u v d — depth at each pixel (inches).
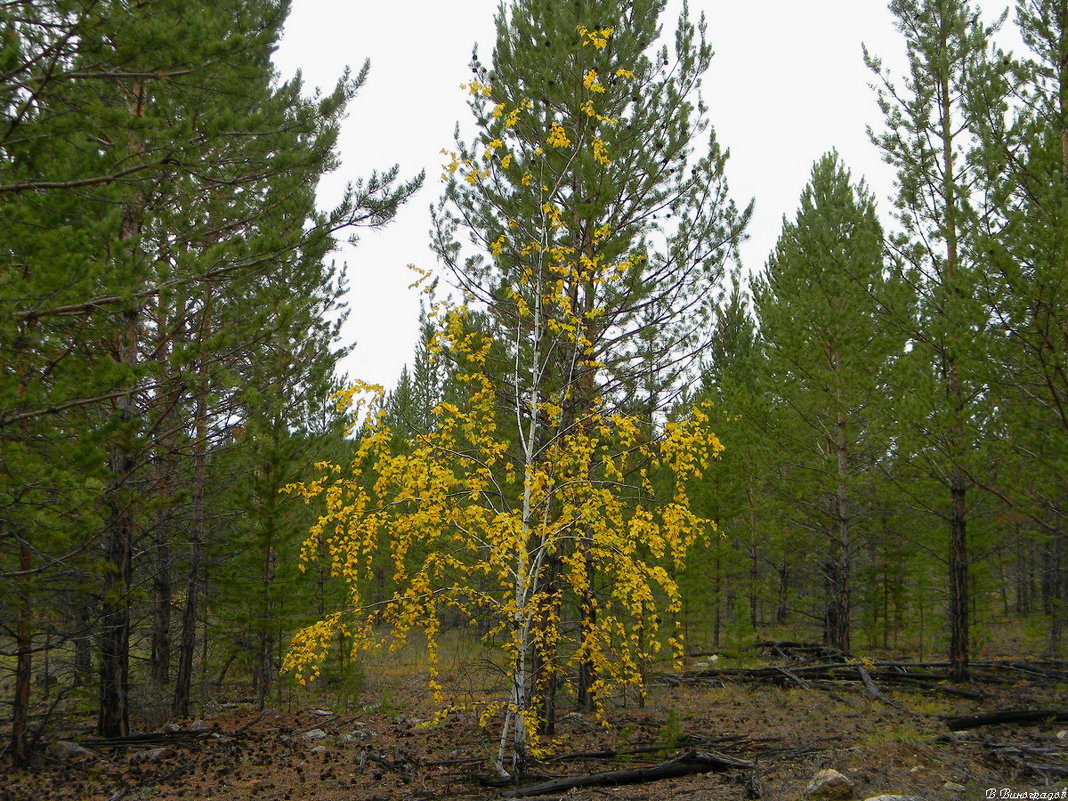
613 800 257.3
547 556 352.8
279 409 419.5
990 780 243.8
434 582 335.3
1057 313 311.1
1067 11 400.5
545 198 388.8
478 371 370.3
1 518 230.2
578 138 391.9
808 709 437.7
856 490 628.1
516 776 289.6
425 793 285.3
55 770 328.2
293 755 356.8
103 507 279.7
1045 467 360.8
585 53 393.4
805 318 615.2
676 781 281.4
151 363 252.4
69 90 233.0
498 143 330.6
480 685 517.0
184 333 372.8
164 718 449.7
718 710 445.7
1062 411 332.2
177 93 293.0
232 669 576.4
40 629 328.5
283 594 496.4
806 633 881.5
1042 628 687.1
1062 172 382.3
